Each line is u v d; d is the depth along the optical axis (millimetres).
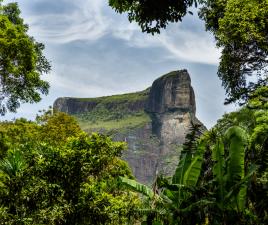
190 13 8289
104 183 16312
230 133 10859
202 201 10383
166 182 11406
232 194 10414
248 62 25047
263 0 23234
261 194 10539
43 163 15055
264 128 10969
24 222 13672
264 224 10367
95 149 16188
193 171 11508
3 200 14242
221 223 10414
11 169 14688
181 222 10695
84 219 15188
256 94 13258
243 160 10680
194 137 11469
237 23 23438
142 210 11555
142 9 8305
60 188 14828
